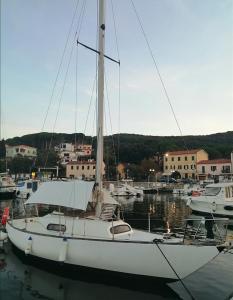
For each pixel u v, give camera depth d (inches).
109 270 339.9
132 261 329.1
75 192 386.3
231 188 927.0
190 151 3193.9
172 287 332.8
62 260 351.6
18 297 311.3
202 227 506.9
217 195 920.9
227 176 1673.2
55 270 376.2
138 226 709.3
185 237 358.9
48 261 379.2
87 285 337.1
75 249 352.8
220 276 370.3
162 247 321.4
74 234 378.6
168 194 1839.3
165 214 967.6
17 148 3895.2
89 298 310.0
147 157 3516.2
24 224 463.8
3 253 442.9
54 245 369.1
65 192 394.3
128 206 1216.2
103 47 418.0
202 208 945.5
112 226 369.1
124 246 331.9
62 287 333.4
